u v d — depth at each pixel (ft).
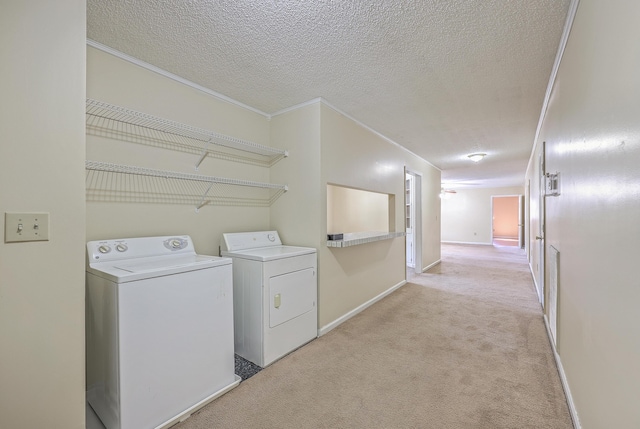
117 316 4.50
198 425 5.02
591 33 4.18
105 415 4.80
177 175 6.54
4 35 3.30
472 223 34.73
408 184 19.61
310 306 8.26
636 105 2.83
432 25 5.37
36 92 3.51
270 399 5.69
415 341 8.21
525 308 11.02
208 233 8.00
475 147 14.44
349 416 5.20
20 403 3.44
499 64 6.75
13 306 3.37
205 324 5.62
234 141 7.92
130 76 6.42
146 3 4.76
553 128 7.57
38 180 3.52
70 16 3.78
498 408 5.37
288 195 9.31
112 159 6.18
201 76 7.25
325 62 6.65
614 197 3.43
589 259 4.40
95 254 5.55
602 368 3.77
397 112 9.70
